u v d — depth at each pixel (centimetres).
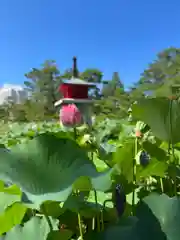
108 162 106
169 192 106
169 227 75
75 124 131
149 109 96
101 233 75
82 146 109
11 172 76
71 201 80
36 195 71
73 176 75
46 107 2775
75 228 93
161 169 99
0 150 79
